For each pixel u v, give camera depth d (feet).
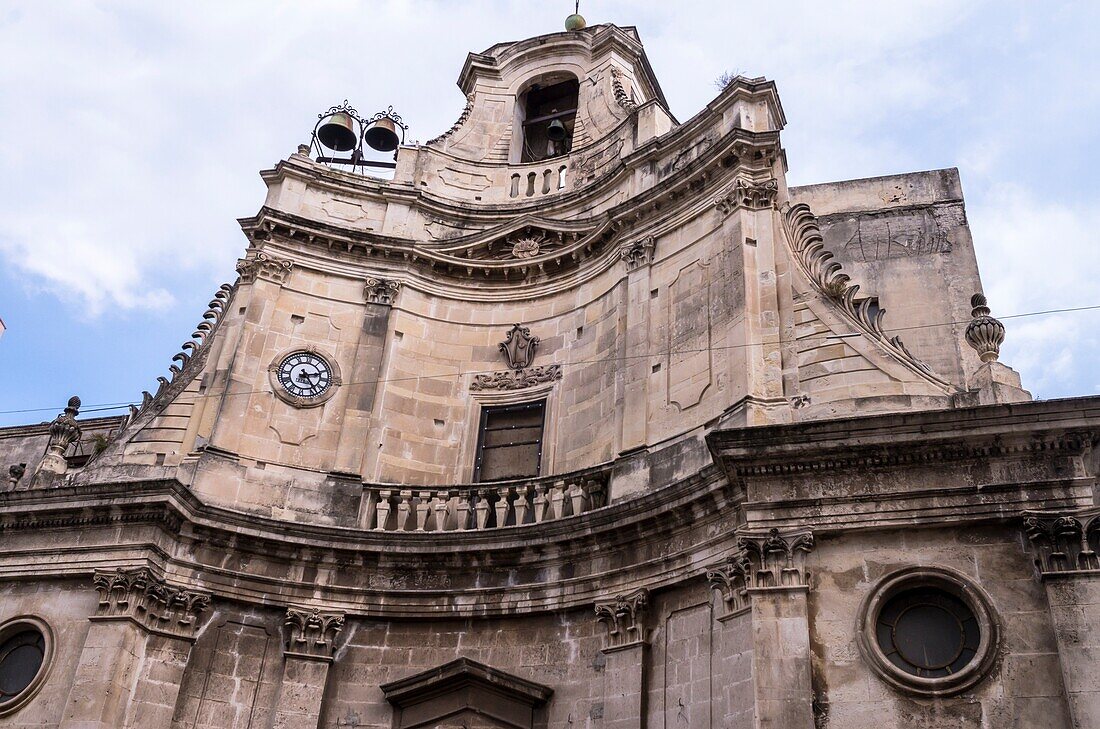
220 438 66.28
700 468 56.90
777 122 69.87
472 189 83.97
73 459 85.56
